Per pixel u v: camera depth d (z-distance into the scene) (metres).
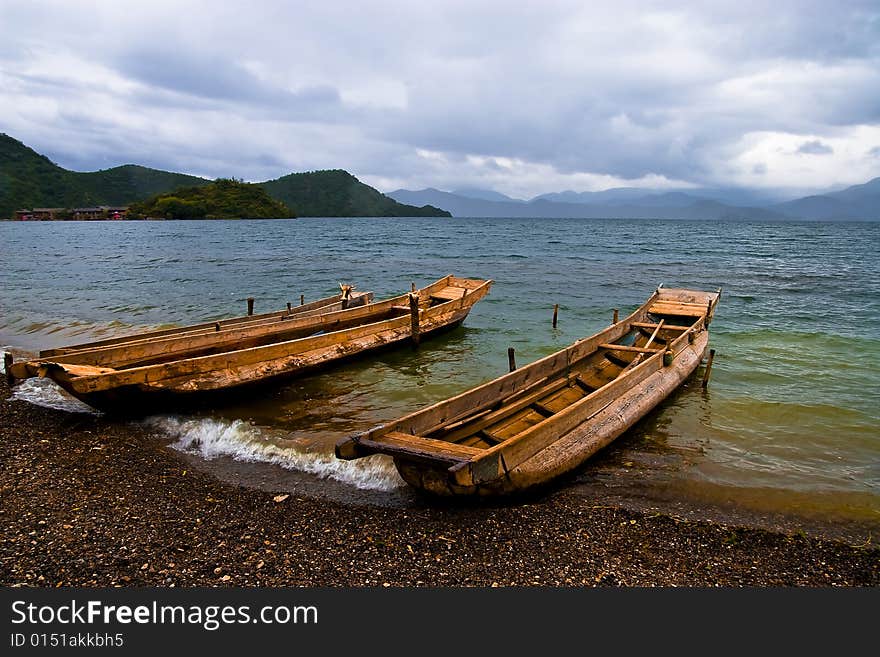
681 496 8.62
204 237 90.69
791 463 9.78
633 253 59.03
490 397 10.19
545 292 30.80
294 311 19.31
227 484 8.77
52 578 6.29
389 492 8.59
